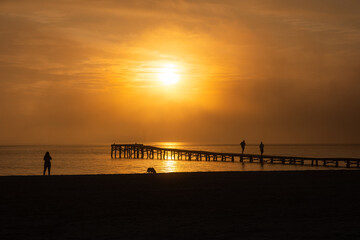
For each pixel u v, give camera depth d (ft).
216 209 41.73
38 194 52.03
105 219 36.55
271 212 40.01
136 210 41.16
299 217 37.35
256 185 62.28
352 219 36.32
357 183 65.10
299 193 53.42
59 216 37.93
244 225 33.76
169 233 30.73
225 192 54.34
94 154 519.19
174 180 69.46
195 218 36.96
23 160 356.18
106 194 52.21
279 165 220.64
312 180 70.03
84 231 31.55
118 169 220.02
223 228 32.53
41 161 336.70
